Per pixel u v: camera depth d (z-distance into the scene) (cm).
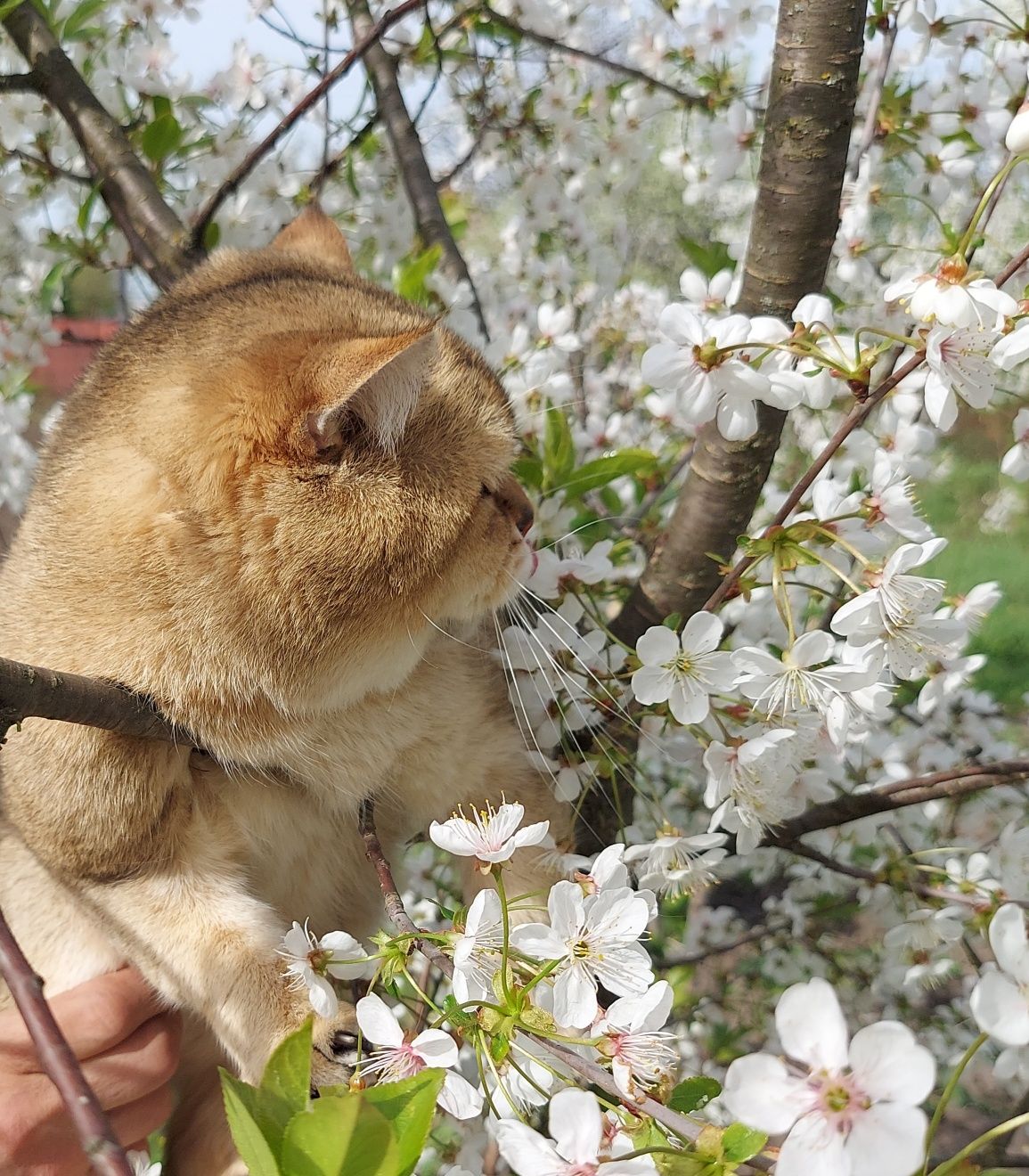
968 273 33
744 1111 23
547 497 49
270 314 44
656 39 66
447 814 46
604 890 33
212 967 40
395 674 43
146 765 41
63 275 62
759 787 38
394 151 64
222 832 43
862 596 34
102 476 41
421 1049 31
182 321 45
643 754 56
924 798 48
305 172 67
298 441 39
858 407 36
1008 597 147
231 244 63
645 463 48
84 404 45
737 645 51
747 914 86
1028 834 46
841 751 42
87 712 35
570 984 31
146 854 42
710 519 43
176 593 40
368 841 40
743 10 62
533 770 46
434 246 57
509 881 43
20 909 45
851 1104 23
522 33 63
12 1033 42
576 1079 34
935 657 39
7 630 44
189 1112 47
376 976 33
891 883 50
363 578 40
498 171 74
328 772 44
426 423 42
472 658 46
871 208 56
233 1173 44
